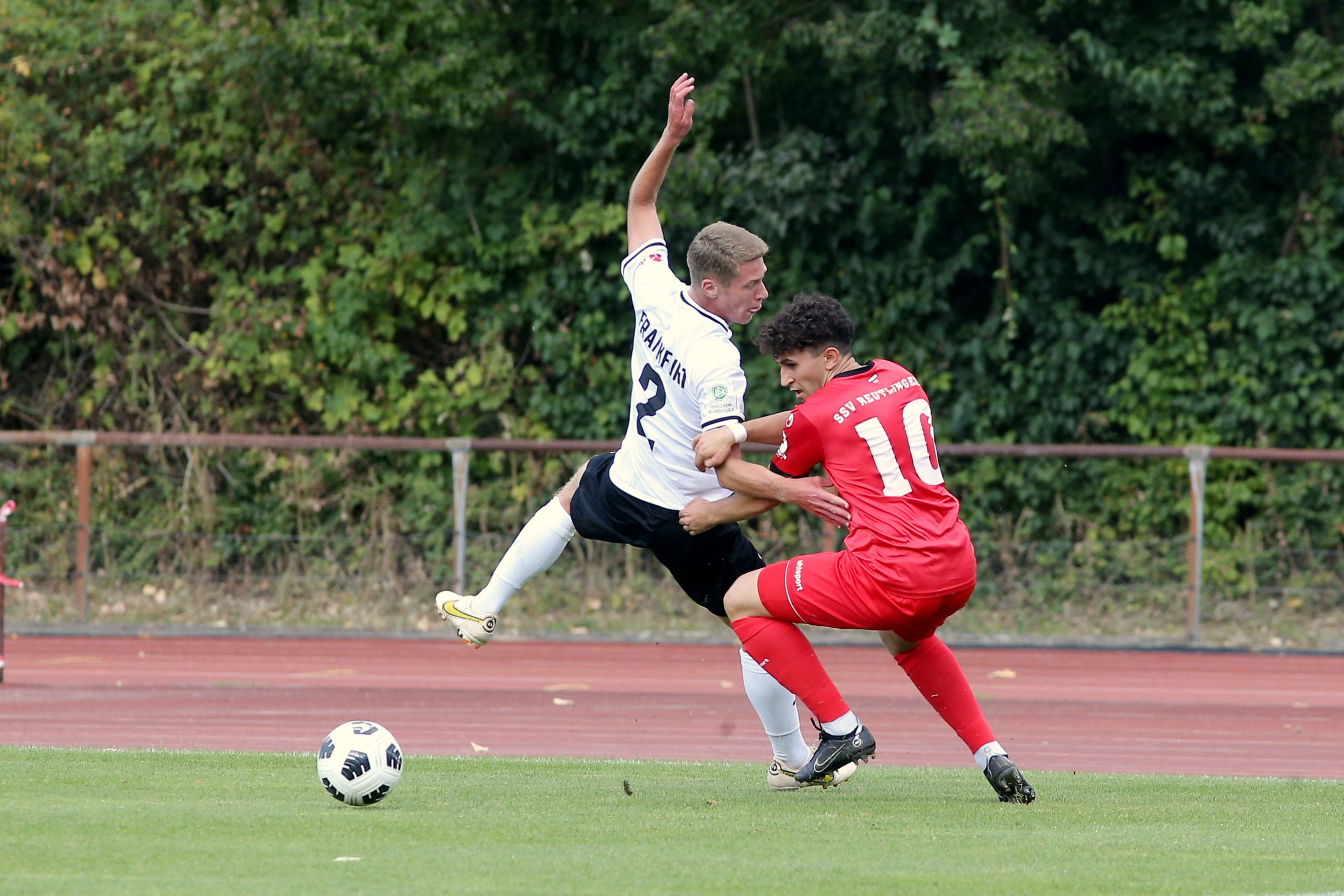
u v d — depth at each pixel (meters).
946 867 13.70
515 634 46.47
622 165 55.53
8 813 16.25
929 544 17.14
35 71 56.16
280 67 52.38
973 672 40.03
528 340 57.78
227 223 57.69
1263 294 54.06
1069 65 51.50
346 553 49.91
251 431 57.25
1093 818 17.14
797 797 18.81
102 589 49.69
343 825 15.74
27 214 56.97
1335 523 52.28
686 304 18.34
